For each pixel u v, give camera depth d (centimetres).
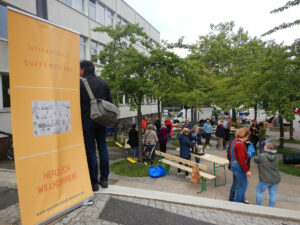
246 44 1970
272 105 881
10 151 929
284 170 830
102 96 242
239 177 457
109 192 266
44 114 186
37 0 352
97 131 266
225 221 246
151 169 738
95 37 1658
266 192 623
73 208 212
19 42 166
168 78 771
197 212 256
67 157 211
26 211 169
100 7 1764
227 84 1369
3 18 980
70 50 215
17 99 164
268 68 910
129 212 231
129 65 757
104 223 205
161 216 233
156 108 3262
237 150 446
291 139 1556
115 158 988
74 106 221
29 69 174
